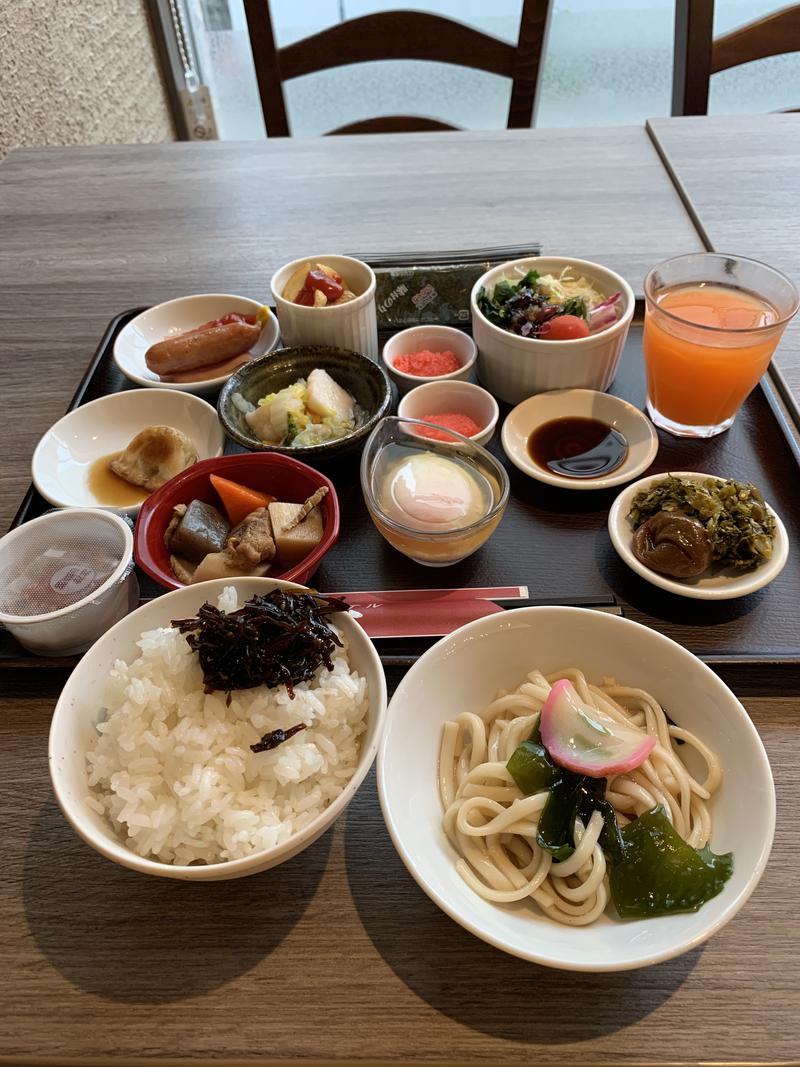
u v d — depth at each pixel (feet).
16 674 1.26
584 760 1.01
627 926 0.92
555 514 1.49
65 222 2.30
